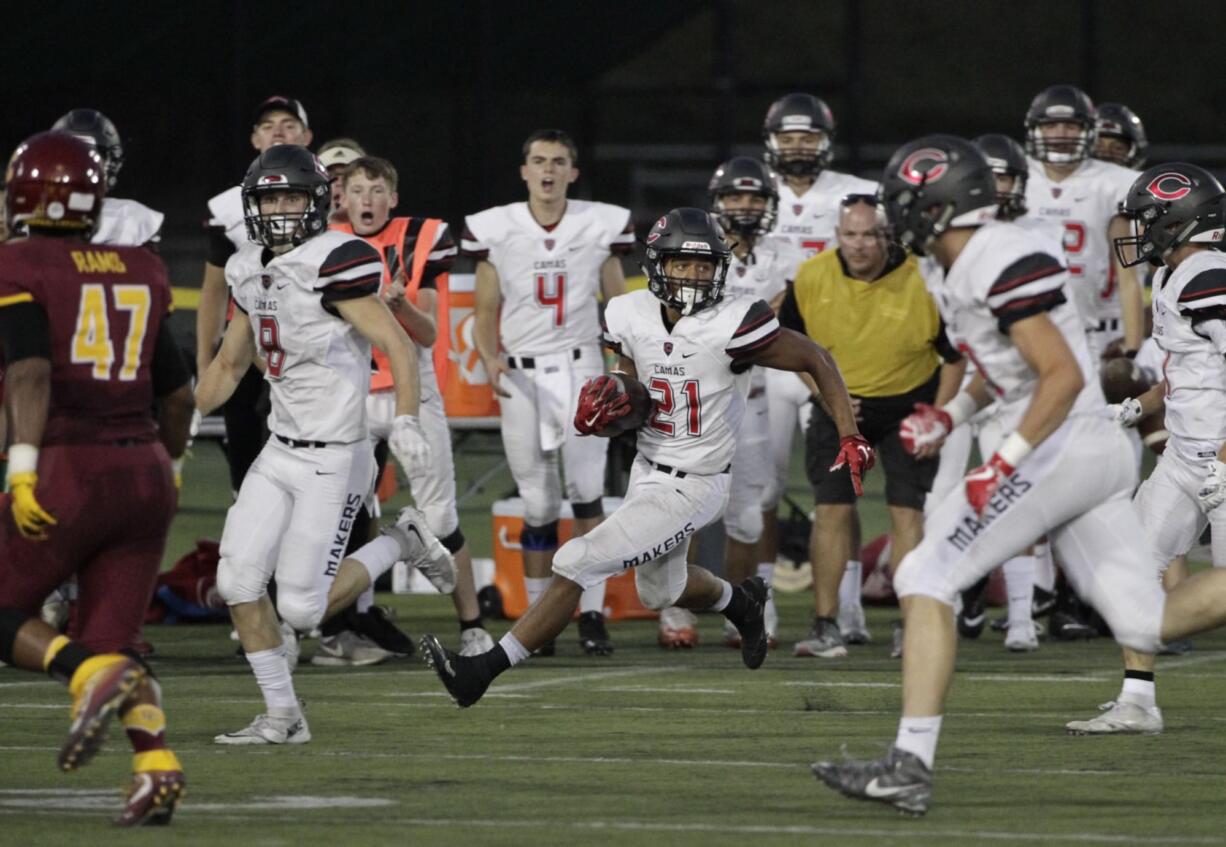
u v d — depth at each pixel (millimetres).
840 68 135625
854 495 27797
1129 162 34125
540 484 29031
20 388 15180
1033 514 16359
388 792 16938
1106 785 17219
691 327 21281
